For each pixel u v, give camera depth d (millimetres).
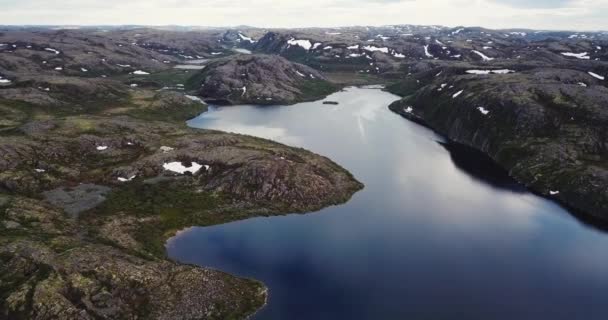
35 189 87625
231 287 61438
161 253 70688
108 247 66688
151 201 87250
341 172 106875
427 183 104500
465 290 62562
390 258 70500
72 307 52438
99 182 94438
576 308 59219
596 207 89812
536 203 94438
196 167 101250
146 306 55438
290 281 64125
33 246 62312
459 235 78688
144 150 111688
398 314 57219
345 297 60594
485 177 109875
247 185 93000
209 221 82250
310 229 80250
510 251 73562
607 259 71812
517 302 60156
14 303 52312
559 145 113938
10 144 100375
